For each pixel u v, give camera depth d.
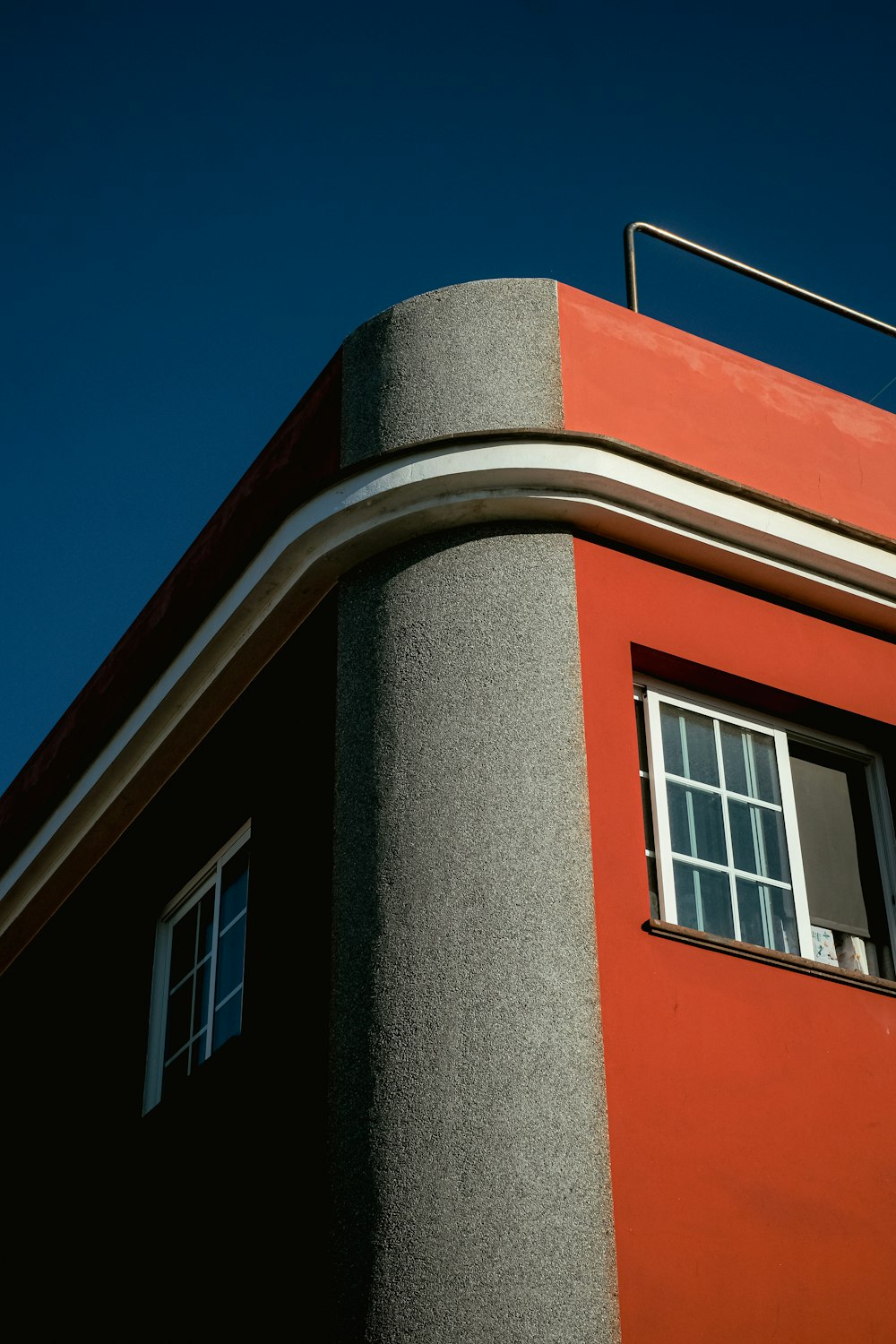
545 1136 5.53
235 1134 6.71
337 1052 5.99
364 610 6.95
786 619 7.45
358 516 6.95
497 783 6.24
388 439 7.15
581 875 6.10
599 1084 5.69
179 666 8.11
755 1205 5.76
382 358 7.44
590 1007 5.82
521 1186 5.43
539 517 6.92
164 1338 6.80
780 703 7.28
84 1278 7.77
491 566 6.79
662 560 7.20
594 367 7.36
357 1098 5.82
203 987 7.86
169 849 8.45
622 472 6.88
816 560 7.36
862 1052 6.35
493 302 7.41
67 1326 7.79
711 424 7.53
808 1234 5.81
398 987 5.93
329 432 7.57
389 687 6.64
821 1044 6.27
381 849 6.27
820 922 7.02
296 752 7.23
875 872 7.30
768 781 7.18
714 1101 5.90
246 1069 6.77
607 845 6.26
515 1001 5.77
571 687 6.53
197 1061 7.66
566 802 6.24
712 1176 5.73
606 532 7.05
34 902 9.73
